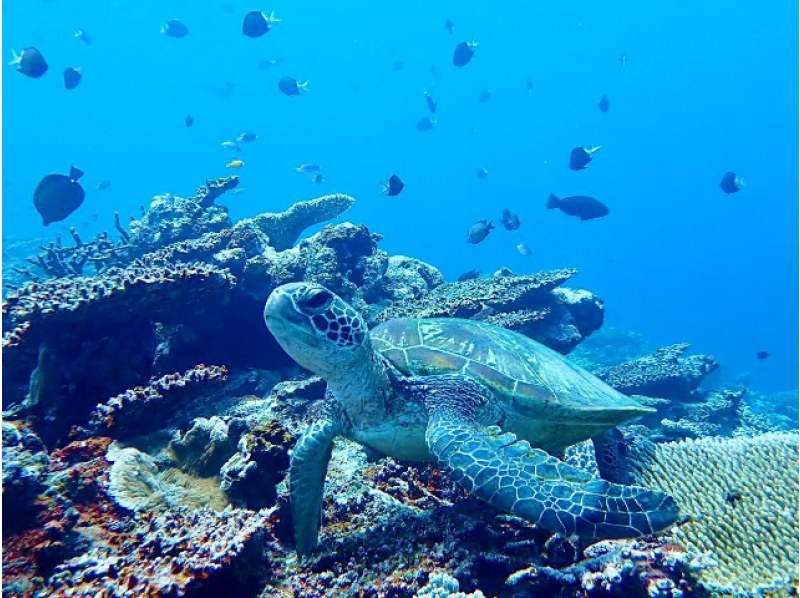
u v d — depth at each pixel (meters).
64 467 1.29
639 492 0.97
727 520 1.19
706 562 1.03
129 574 0.98
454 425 1.18
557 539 1.14
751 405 5.45
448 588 0.98
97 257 2.81
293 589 1.09
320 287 1.21
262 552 1.14
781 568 1.07
